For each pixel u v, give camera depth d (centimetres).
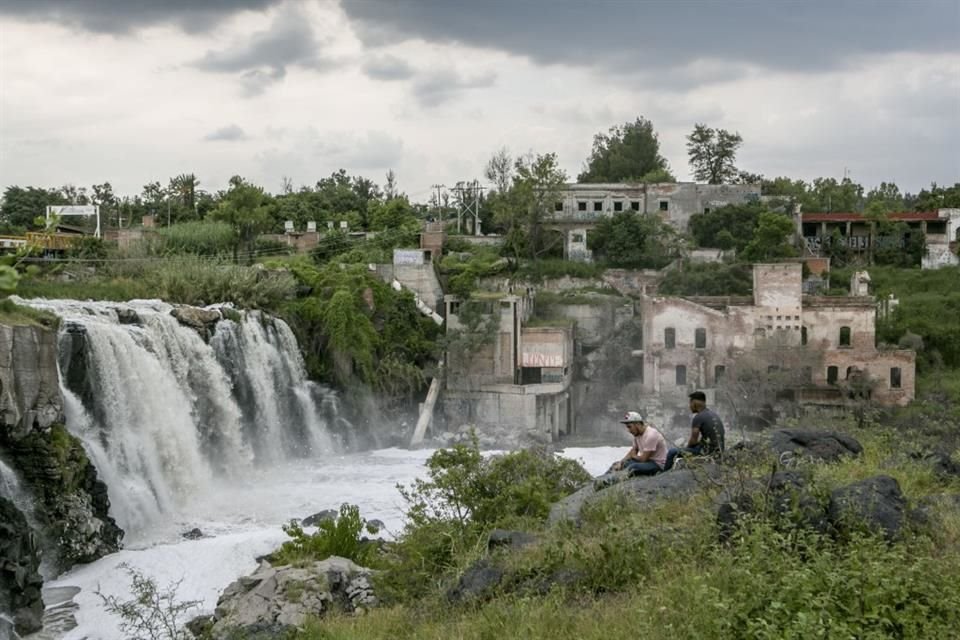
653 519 1639
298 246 8269
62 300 4594
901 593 1146
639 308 7162
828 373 6525
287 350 5503
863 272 7738
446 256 7638
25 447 3231
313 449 5366
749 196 8975
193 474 4238
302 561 2161
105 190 11175
